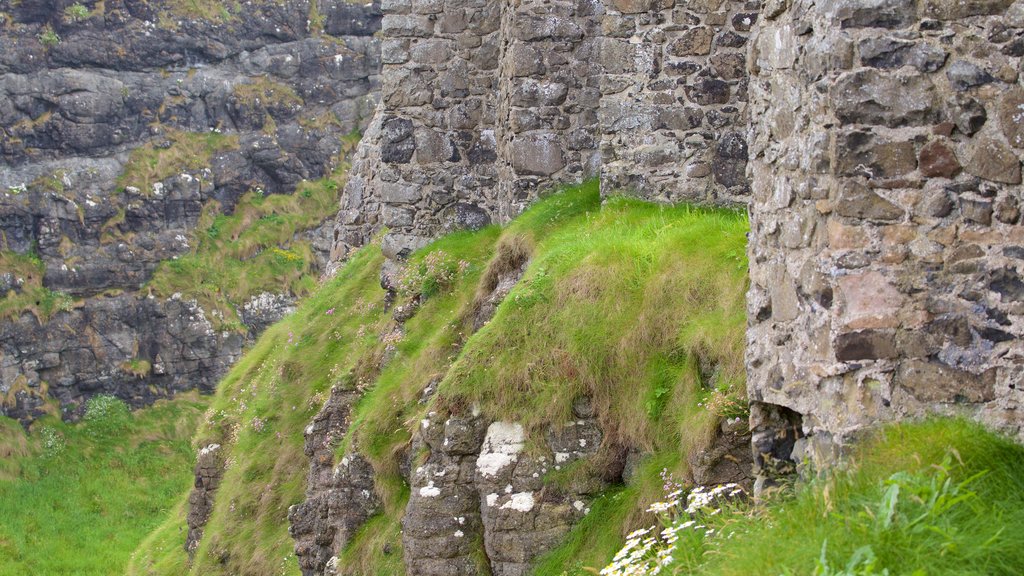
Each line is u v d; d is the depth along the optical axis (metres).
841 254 5.70
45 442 34.47
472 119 14.47
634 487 8.30
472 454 8.89
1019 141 5.51
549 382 8.80
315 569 11.69
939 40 5.57
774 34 6.44
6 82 37.91
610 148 11.52
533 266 9.95
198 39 40.84
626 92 11.43
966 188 5.57
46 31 38.69
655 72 11.36
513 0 12.86
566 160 12.89
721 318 8.32
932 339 5.61
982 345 5.57
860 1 5.62
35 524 29.94
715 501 7.36
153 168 39.28
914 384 5.62
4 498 31.16
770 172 6.51
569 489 8.57
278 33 42.44
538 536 8.52
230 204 40.91
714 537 5.91
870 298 5.67
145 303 37.69
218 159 40.56
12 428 34.41
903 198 5.63
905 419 5.62
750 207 6.88
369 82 43.31
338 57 42.78
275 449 15.22
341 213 23.77
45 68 38.62
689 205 11.25
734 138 11.26
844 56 5.66
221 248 39.62
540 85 12.85
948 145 5.59
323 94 42.78
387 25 14.49
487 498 8.68
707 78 11.28
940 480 4.90
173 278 38.31
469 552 8.80
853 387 5.71
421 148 14.53
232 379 18.66
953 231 5.59
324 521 11.73
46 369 36.44
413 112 14.55
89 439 35.12
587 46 12.85
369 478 10.90
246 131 41.50
